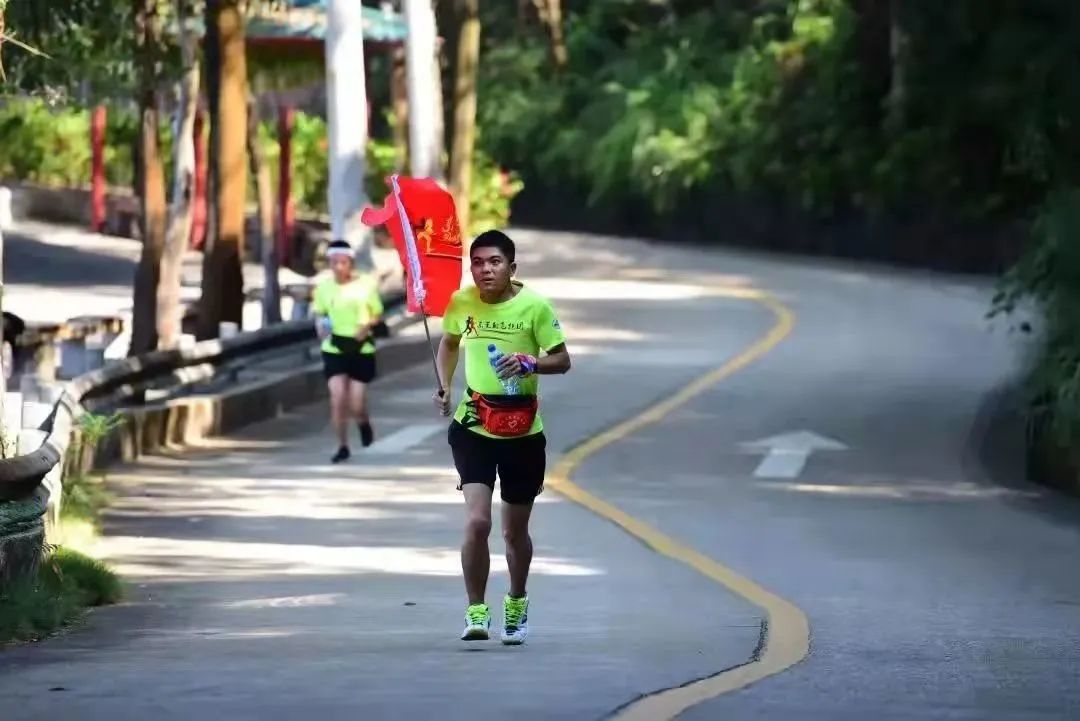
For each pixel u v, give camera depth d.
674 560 36.72
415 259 24.86
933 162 125.56
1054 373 50.88
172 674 21.19
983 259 123.50
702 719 17.98
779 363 74.31
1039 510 46.53
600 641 24.86
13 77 52.91
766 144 144.75
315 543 38.28
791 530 41.97
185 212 61.12
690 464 52.34
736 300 100.12
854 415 62.00
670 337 82.69
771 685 20.59
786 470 51.78
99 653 23.55
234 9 62.66
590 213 171.50
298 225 112.62
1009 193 121.94
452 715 17.92
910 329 86.62
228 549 37.31
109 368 49.72
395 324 77.50
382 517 42.19
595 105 170.25
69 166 132.75
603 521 42.34
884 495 48.28
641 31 178.75
